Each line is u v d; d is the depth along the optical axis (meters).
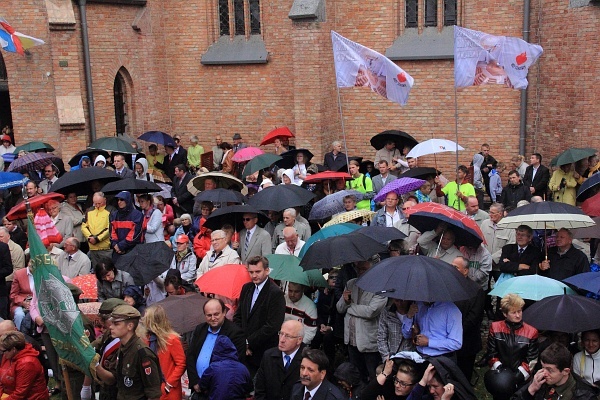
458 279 7.70
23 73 19.95
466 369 9.22
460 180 15.23
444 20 19.97
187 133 23.05
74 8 20.30
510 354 8.18
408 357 6.90
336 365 10.26
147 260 10.37
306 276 9.34
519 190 15.44
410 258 7.89
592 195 12.20
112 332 7.15
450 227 9.77
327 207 12.38
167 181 19.50
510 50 12.87
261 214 11.80
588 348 7.70
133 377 7.16
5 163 19.27
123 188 12.92
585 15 16.67
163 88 22.95
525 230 10.16
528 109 18.97
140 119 22.39
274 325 8.65
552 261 10.09
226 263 10.53
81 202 16.83
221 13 22.42
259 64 22.02
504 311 8.19
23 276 10.69
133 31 21.92
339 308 9.27
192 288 10.78
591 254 11.88
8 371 8.02
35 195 14.62
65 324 7.62
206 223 11.70
